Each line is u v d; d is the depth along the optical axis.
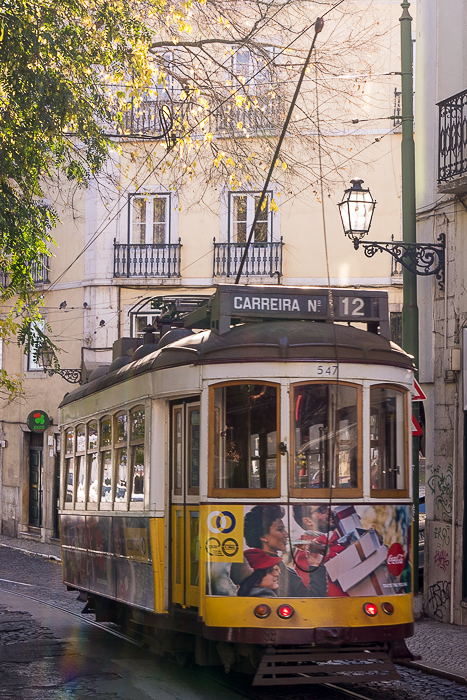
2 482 31.48
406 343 13.35
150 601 9.43
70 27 13.10
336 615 8.05
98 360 26.39
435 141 14.70
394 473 8.61
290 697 8.39
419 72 15.35
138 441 10.03
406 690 8.93
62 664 10.17
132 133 16.75
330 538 8.19
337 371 8.45
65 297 27.58
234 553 8.21
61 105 12.80
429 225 14.66
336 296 9.12
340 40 21.16
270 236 24.72
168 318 12.05
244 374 8.46
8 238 13.74
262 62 16.27
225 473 8.40
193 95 15.84
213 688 8.80
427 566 14.06
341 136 23.09
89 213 26.69
